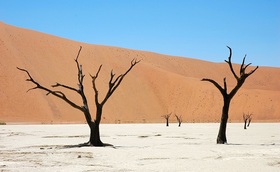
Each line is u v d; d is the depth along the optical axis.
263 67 186.50
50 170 15.30
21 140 33.47
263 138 35.62
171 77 142.00
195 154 20.83
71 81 120.50
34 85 109.25
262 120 118.19
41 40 130.50
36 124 85.56
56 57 126.75
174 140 33.00
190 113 127.88
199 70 176.12
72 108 109.44
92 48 143.62
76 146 26.27
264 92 128.50
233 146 25.97
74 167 16.14
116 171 14.93
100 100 119.56
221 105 127.31
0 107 98.88
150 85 139.12
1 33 120.12
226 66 183.75
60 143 29.94
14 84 105.69
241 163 16.89
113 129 57.41
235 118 120.69
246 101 124.94
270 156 19.42
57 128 60.78
